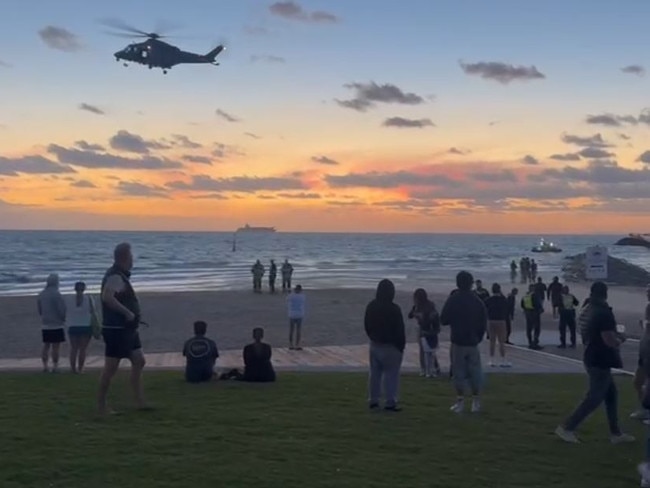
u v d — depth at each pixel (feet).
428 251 574.97
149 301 132.26
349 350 72.02
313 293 154.10
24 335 87.30
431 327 52.21
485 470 28.86
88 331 52.16
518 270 278.67
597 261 67.82
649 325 30.68
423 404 40.96
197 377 46.65
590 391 33.06
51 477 26.63
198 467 28.02
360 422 36.04
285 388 44.86
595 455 31.40
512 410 39.70
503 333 60.39
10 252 426.51
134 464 28.19
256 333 47.55
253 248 594.24
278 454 30.04
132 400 40.45
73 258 368.68
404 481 27.09
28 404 39.06
